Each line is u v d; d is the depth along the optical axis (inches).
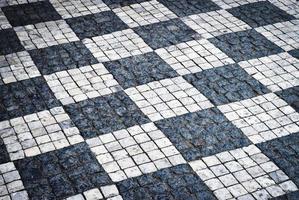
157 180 113.7
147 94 131.4
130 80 135.1
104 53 143.3
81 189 112.2
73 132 122.4
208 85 133.8
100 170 115.3
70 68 138.5
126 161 116.9
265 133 122.3
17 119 125.0
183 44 146.5
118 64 139.7
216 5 162.7
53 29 151.9
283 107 128.2
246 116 126.1
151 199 110.8
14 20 155.3
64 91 132.0
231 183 113.3
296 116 126.0
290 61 140.6
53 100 129.6
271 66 139.2
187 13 158.9
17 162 116.4
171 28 152.5
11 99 129.6
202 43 146.8
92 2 163.9
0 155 117.7
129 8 161.2
